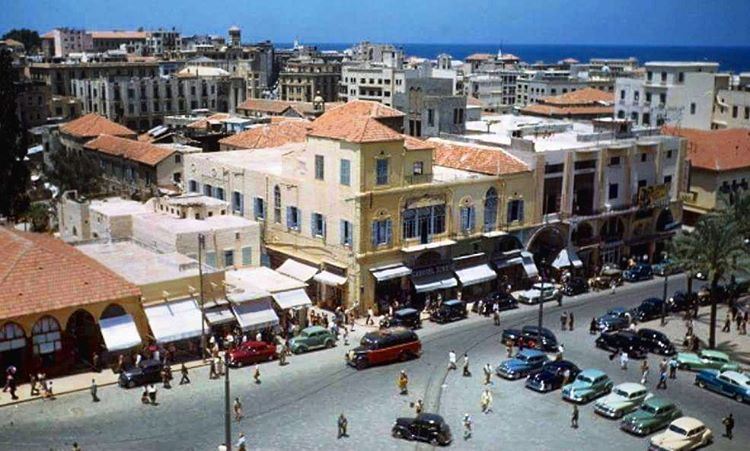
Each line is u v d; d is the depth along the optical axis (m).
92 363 63.22
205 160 95.62
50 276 61.62
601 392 59.88
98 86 181.75
